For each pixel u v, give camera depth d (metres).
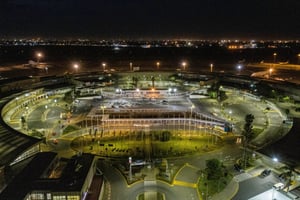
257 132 116.62
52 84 185.12
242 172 86.56
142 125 124.06
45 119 133.25
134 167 90.38
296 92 165.38
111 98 163.62
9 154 84.12
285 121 124.12
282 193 70.25
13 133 98.06
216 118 128.25
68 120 131.50
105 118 125.38
